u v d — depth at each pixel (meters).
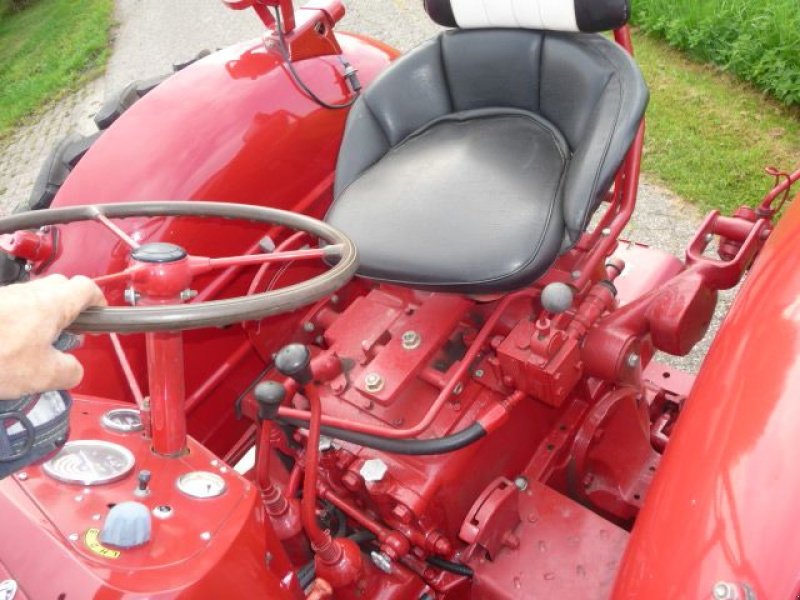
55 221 1.15
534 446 1.58
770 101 3.15
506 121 1.64
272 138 1.73
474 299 1.44
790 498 0.89
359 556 1.35
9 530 0.93
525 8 1.53
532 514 1.47
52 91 6.65
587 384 1.60
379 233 1.44
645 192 2.81
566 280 1.48
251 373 1.82
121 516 0.89
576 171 1.39
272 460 1.70
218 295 1.69
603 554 1.40
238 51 1.82
